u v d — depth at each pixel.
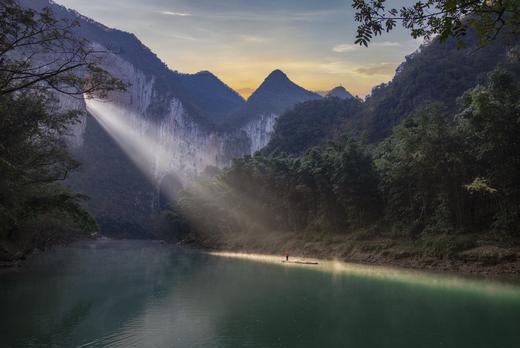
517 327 20.66
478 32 7.63
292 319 23.02
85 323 22.47
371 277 40.56
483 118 43.22
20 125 34.16
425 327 20.91
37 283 38.00
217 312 24.95
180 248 115.19
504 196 44.22
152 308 26.31
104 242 158.38
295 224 84.62
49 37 20.36
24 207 37.34
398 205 60.81
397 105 128.25
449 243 46.72
